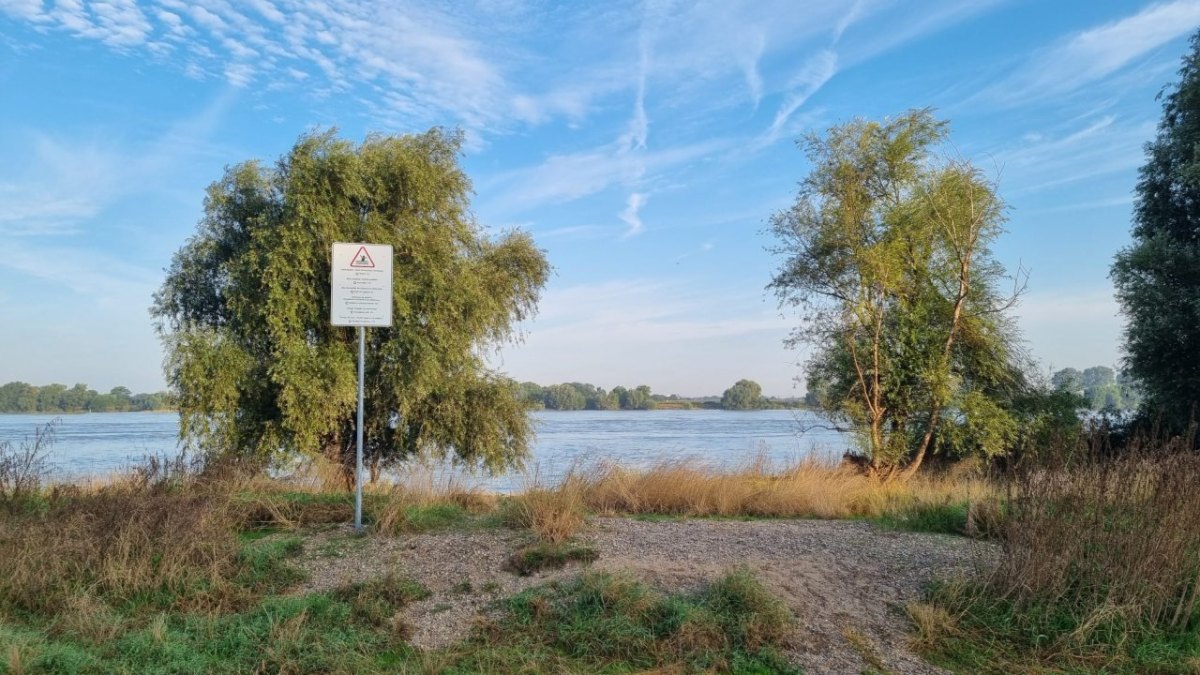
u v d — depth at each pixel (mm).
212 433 14438
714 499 12766
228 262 14766
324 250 14367
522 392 17703
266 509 10422
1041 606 6898
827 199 21016
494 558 8266
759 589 6801
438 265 15656
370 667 5883
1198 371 20719
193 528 8172
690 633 6297
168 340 14547
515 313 18938
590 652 6215
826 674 5918
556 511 9898
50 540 7898
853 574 7863
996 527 8750
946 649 6449
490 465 16547
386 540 9109
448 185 16250
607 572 7293
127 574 7348
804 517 12344
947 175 20406
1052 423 20500
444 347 15414
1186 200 22734
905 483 18000
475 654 6121
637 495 12844
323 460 14031
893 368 20328
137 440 32906
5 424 45250
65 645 6059
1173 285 21203
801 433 22781
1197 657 6262
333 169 14414
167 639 6230
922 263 20812
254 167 15516
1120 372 22719
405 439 16516
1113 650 6438
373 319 9898
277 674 5770
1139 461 7688
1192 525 7156
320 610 6785
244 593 7305
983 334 20859
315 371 14219
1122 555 7074
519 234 19094
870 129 20828
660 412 99500
